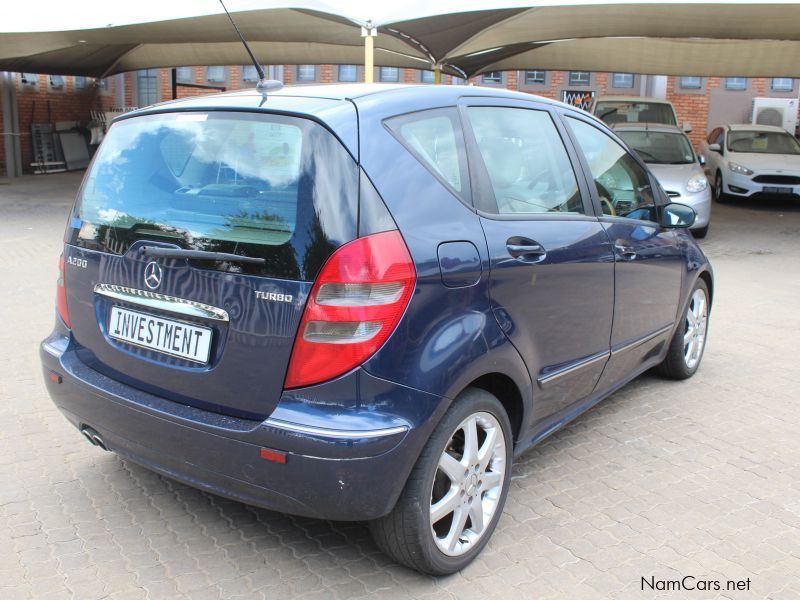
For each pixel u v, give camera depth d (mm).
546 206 3268
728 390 4855
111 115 21766
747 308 7199
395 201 2475
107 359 2855
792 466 3766
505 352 2805
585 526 3164
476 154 2943
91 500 3297
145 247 2672
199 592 2670
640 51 16203
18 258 8805
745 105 21250
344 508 2383
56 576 2740
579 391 3525
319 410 2357
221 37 12578
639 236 3930
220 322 2506
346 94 2711
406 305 2406
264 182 2506
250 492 2492
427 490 2553
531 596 2684
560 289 3162
